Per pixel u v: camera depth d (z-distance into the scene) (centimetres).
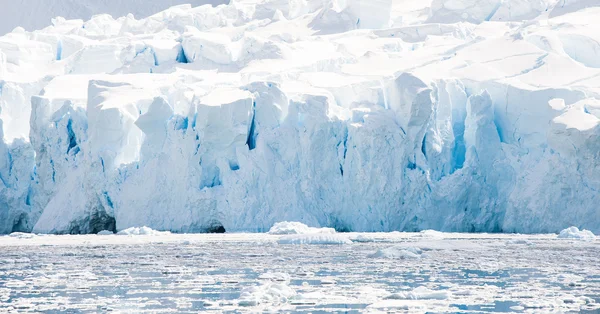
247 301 6109
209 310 5872
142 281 7981
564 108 19350
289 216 19112
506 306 6031
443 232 19462
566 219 18450
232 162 19725
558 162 18575
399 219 19500
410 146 19500
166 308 5994
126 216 19812
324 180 19600
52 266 9925
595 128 17850
